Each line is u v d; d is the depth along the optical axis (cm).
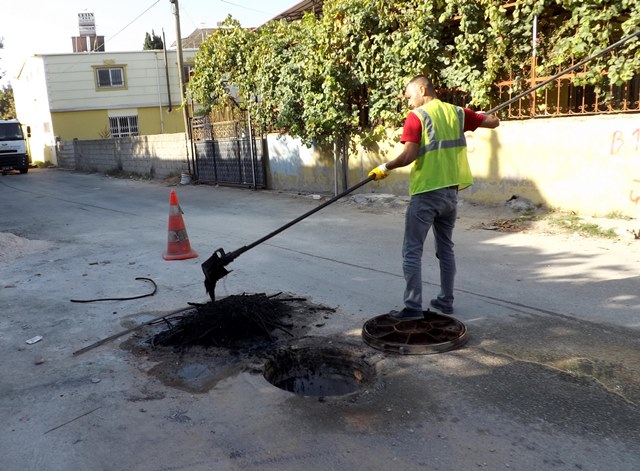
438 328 403
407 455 263
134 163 2067
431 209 400
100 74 2962
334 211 973
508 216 795
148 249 743
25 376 365
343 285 536
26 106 3731
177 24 1678
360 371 373
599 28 691
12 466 266
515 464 253
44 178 2277
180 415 308
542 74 761
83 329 447
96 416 310
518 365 352
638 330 398
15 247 760
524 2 751
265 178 1337
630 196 693
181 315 469
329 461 261
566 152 748
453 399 314
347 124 1055
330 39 1005
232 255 448
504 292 495
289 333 415
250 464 261
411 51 874
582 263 568
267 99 1205
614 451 259
